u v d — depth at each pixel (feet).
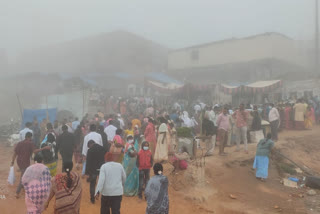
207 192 26.32
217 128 36.50
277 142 42.47
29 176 16.69
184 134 33.06
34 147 25.63
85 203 23.02
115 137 29.27
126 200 24.13
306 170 36.22
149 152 24.67
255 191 28.32
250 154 36.17
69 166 15.84
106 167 17.53
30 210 16.40
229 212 23.38
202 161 32.76
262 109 54.65
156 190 16.06
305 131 52.37
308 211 24.08
